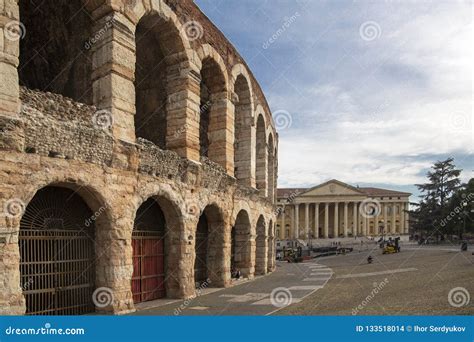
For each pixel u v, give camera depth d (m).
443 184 96.81
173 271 21.67
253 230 32.84
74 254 16.77
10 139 13.42
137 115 25.39
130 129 18.30
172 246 21.81
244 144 33.44
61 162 15.00
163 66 24.84
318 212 136.88
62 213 16.64
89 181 15.98
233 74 29.33
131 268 17.67
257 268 37.09
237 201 29.03
